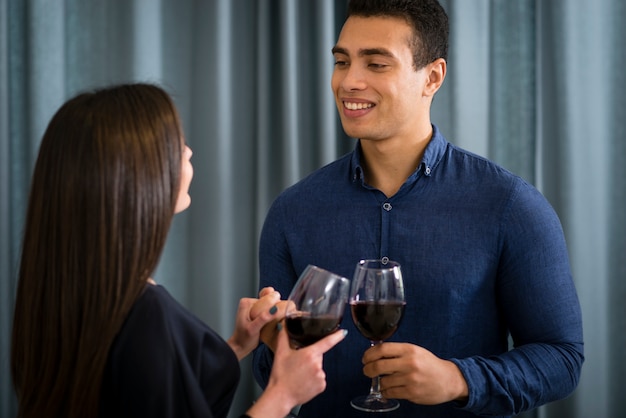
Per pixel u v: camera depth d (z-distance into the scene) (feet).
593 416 9.41
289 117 9.14
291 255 5.72
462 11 9.18
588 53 9.32
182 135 3.87
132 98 3.77
